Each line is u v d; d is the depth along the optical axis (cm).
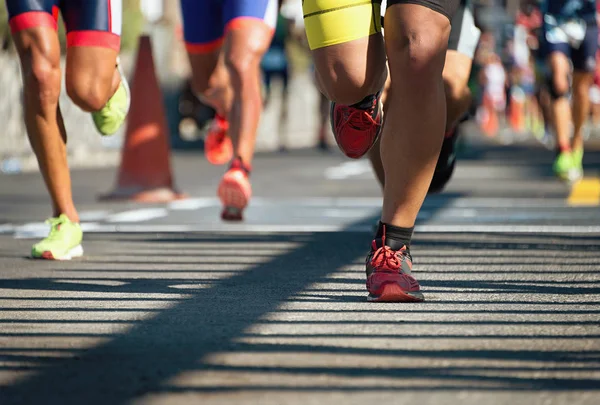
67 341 659
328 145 4478
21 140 3162
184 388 536
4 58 3081
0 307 791
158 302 813
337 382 546
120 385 545
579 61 2228
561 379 554
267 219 1555
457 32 1067
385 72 814
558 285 895
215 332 683
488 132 6681
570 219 1520
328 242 1262
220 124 1642
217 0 1497
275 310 770
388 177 820
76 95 1059
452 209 1692
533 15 2583
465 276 953
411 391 528
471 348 629
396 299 802
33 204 1834
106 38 1048
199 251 1176
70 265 1055
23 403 515
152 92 1950
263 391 529
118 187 1947
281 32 4159
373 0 787
